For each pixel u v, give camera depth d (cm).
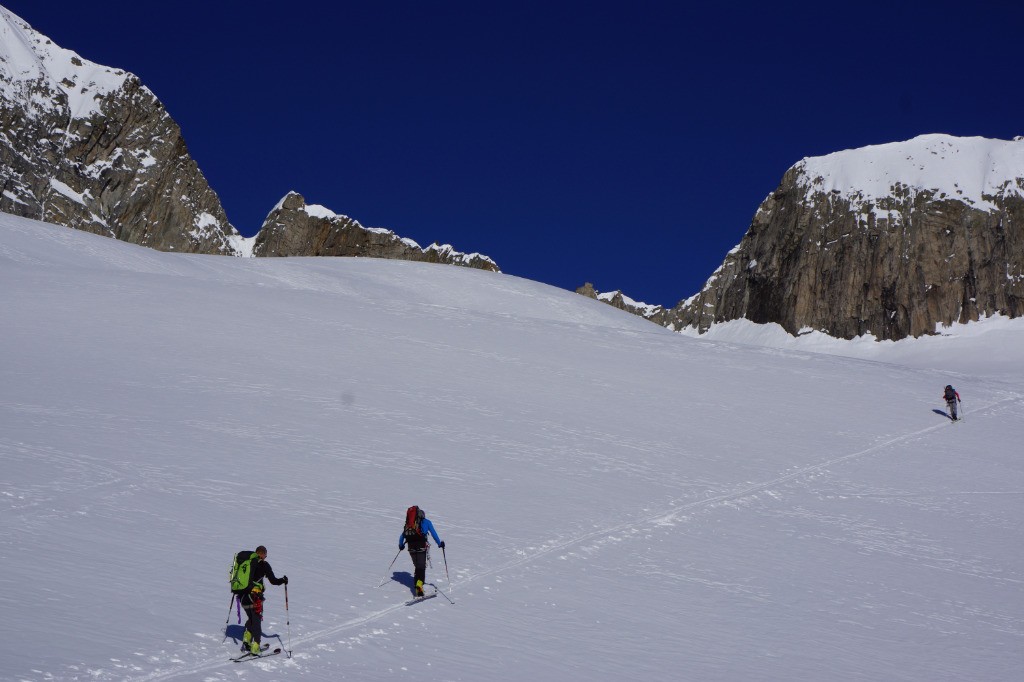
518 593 1488
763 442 3014
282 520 1662
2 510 1472
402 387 3036
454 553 1634
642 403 3322
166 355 2995
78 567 1260
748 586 1706
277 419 2430
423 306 4866
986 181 19462
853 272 19638
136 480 1761
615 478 2361
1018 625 1683
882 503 2494
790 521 2209
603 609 1474
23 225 6091
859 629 1561
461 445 2461
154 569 1311
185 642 1086
